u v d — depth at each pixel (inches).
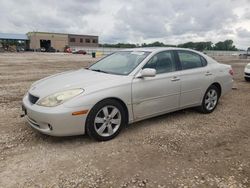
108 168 138.6
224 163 146.9
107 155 153.2
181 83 210.7
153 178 130.2
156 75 195.9
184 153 158.2
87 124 164.4
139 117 189.5
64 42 3577.8
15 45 3127.5
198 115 235.6
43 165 140.5
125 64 200.4
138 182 126.4
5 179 127.0
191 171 137.4
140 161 146.9
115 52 233.8
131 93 179.8
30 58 1252.5
